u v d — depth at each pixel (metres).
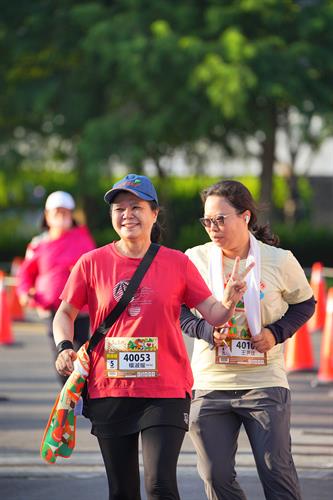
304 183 90.19
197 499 15.91
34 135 75.44
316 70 66.31
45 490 16.64
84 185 74.31
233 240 12.47
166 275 11.67
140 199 11.67
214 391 12.48
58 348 11.81
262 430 12.23
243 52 62.09
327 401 24.75
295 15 66.94
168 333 11.62
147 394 11.52
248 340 12.39
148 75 63.91
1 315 35.50
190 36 64.19
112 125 65.88
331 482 16.95
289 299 12.64
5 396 25.11
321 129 71.38
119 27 66.12
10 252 74.50
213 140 73.06
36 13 72.06
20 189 77.94
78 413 11.86
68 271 21.92
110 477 11.80
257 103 67.62
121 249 11.87
